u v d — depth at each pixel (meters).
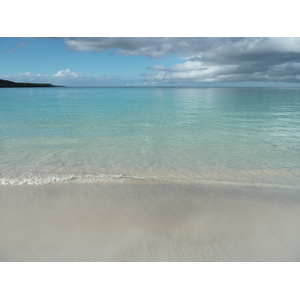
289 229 3.68
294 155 7.71
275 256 3.18
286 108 25.19
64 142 9.33
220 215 4.03
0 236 3.46
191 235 3.51
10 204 4.34
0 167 6.36
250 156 7.61
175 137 10.41
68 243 3.33
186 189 5.07
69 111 21.62
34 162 6.85
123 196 4.69
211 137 10.44
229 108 25.23
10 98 43.06
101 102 34.59
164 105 29.41
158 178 5.71
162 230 3.62
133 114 19.48
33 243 3.32
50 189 4.98
